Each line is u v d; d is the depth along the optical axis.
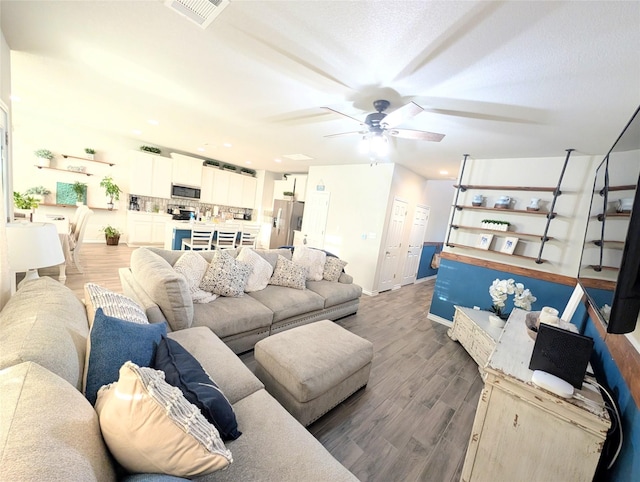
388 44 1.56
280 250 3.65
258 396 1.36
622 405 1.15
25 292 1.26
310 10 1.39
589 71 1.56
